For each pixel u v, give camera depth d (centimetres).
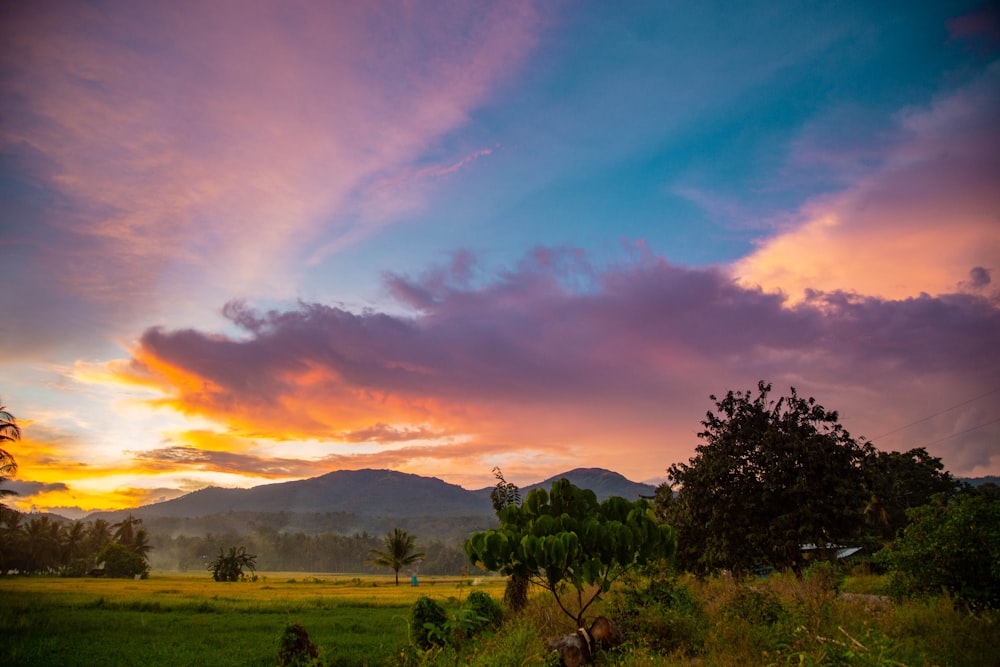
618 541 1176
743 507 2622
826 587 1614
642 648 1048
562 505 1353
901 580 1493
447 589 5172
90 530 12950
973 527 1370
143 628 2103
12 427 4634
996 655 928
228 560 8906
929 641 1002
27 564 10350
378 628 2081
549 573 1145
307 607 3028
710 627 1210
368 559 8638
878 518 4238
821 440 2592
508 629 1112
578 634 1062
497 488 1914
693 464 2847
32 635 1873
